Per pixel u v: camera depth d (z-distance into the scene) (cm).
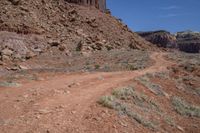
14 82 2123
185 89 2834
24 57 4653
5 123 1050
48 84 2044
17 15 7488
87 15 10869
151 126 1380
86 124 1132
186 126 1744
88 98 1520
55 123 1093
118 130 1159
